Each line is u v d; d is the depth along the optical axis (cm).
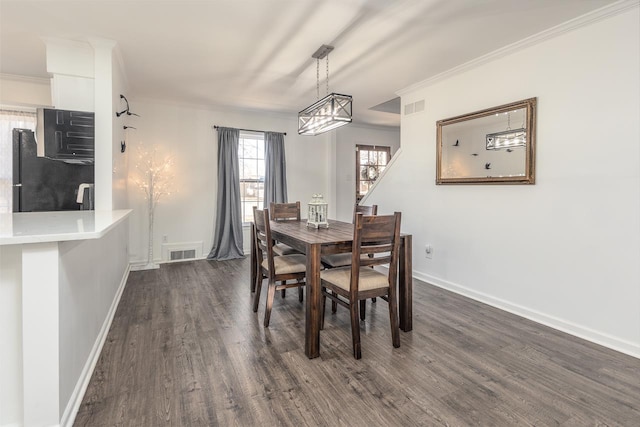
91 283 204
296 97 459
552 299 269
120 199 369
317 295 216
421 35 278
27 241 124
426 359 214
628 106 226
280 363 207
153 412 161
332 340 241
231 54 319
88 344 196
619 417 159
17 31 278
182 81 395
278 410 163
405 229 426
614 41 232
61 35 284
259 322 272
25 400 136
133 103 466
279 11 244
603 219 239
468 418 158
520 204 292
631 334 224
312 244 216
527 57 286
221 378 190
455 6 236
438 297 338
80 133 291
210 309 300
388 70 354
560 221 264
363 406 167
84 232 136
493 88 315
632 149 224
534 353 223
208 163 520
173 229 497
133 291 352
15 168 315
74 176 331
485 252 324
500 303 309
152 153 478
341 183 659
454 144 353
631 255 225
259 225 283
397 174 438
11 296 138
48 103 417
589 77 245
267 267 274
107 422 153
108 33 280
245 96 455
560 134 263
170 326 262
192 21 259
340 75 373
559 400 172
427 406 167
